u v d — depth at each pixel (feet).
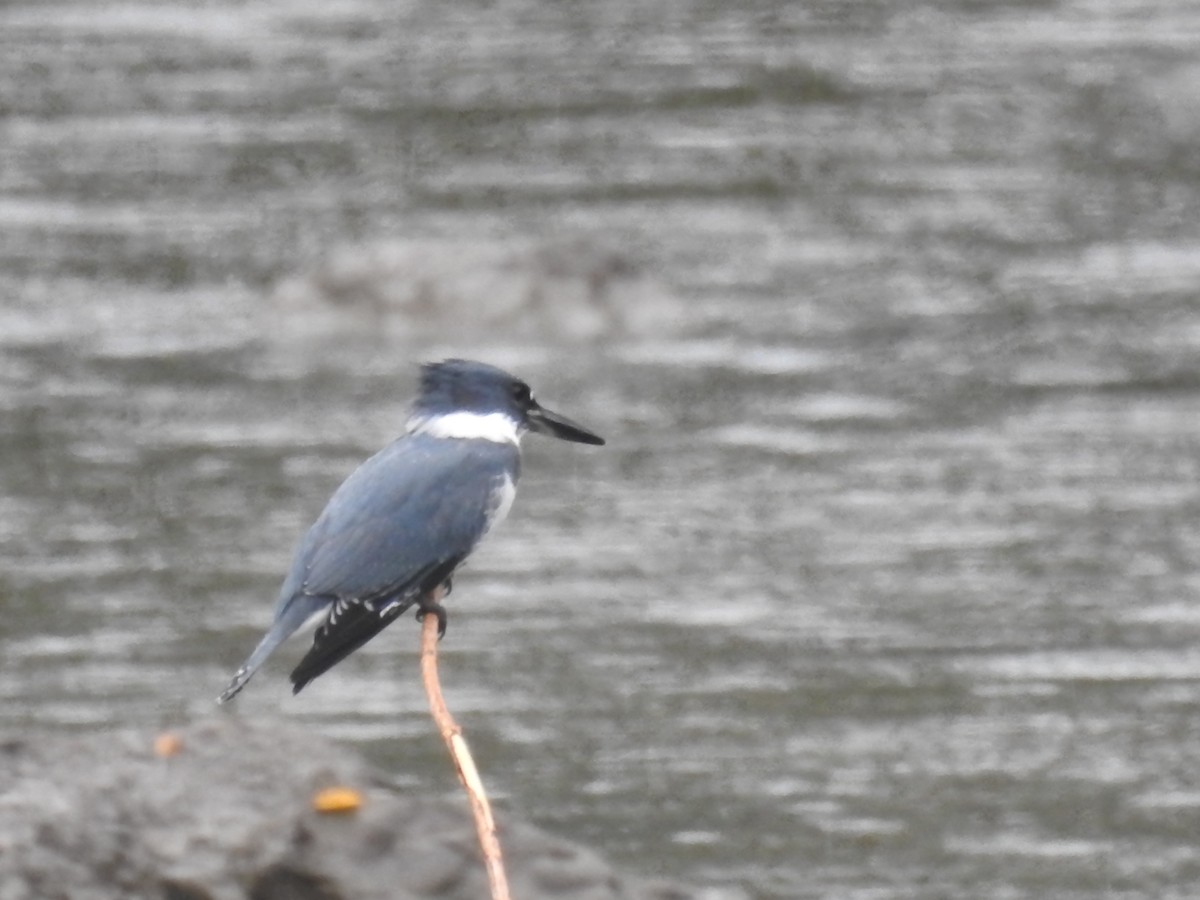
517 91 98.07
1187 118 94.22
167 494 53.26
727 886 35.06
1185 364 64.13
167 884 28.02
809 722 41.19
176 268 75.82
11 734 30.60
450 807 29.35
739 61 101.71
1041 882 35.40
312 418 59.72
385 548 30.22
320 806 28.99
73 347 66.74
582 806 37.81
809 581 47.78
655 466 55.47
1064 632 44.96
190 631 45.06
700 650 44.09
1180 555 49.03
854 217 82.79
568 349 67.46
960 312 70.49
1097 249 78.02
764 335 68.28
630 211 83.46
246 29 108.99
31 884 27.48
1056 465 55.26
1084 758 39.68
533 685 42.73
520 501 52.90
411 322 69.31
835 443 57.31
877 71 100.17
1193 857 36.14
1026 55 102.94
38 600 46.65
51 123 93.45
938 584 47.55
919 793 38.34
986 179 87.25
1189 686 42.45
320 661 29.45
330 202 84.43
